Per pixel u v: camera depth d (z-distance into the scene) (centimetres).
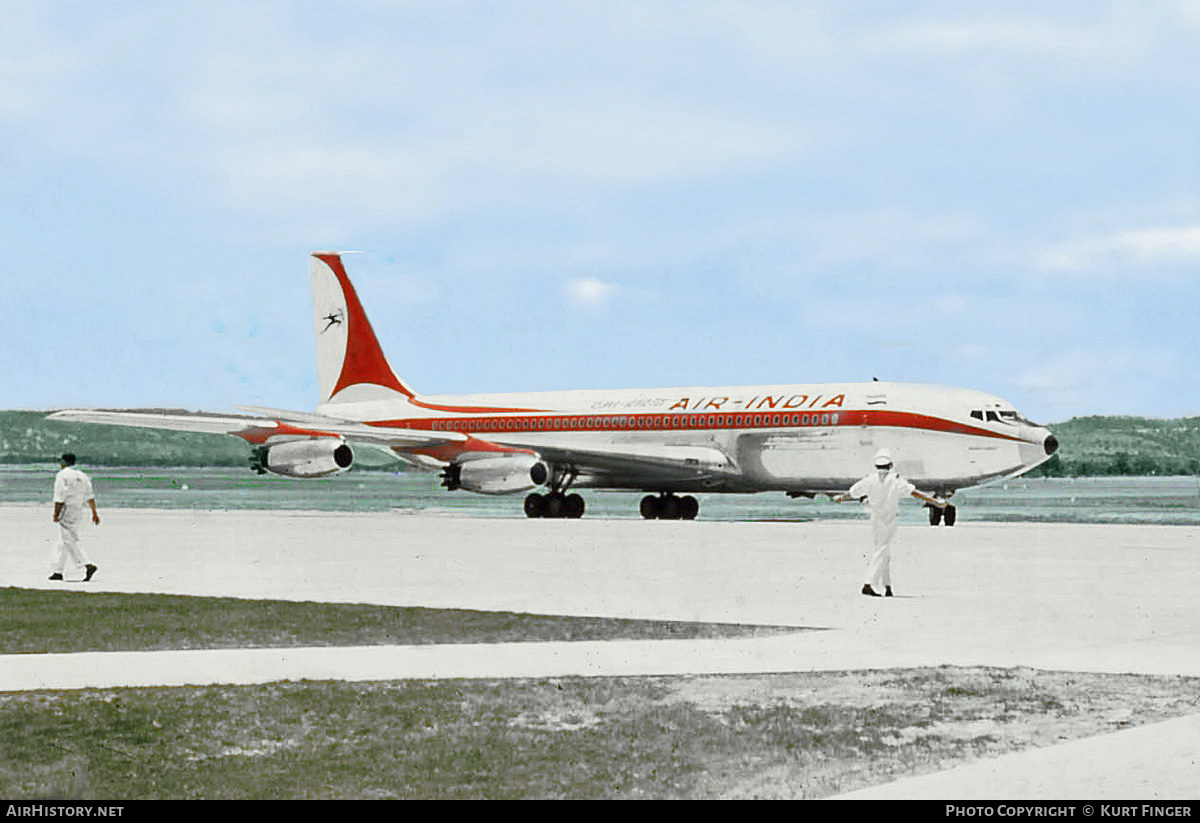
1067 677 1325
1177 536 3678
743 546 3241
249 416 5056
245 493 9662
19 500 7981
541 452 4722
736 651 1509
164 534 3847
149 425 4872
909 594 2117
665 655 1481
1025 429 4172
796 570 2558
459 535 3734
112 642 1611
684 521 4684
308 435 4694
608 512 6344
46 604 2009
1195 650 1508
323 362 5728
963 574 2469
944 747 1030
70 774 971
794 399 4519
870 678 1327
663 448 4622
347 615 1855
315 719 1148
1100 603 1980
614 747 1042
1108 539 3531
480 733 1091
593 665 1415
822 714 1155
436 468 5194
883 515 2086
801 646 1547
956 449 4203
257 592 2180
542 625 1745
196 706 1203
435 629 1711
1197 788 891
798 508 7125
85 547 3312
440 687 1293
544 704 1208
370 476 19900
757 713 1162
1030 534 3788
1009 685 1283
